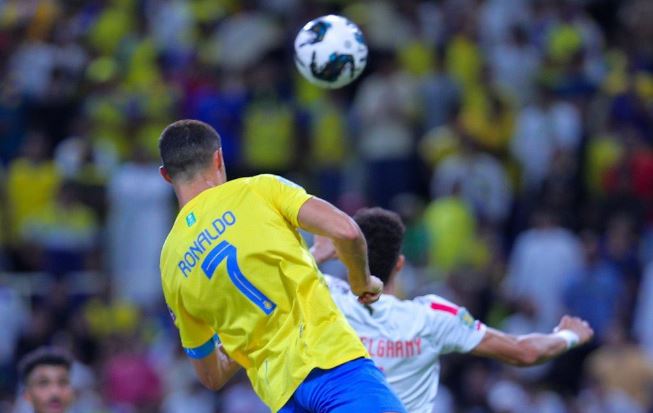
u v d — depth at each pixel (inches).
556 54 2647.6
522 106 2647.6
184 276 867.4
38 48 2738.7
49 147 2625.5
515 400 1951.3
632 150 2411.4
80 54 2743.6
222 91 2546.8
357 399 816.3
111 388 1994.3
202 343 902.4
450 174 2367.1
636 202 2349.9
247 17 2753.4
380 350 951.0
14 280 2202.3
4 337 2091.5
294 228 858.1
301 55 999.6
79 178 2327.8
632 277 2193.7
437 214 2246.6
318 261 977.5
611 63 2773.1
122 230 2311.8
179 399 1994.3
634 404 1983.3
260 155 2491.4
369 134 2468.0
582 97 2551.7
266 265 845.8
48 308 2123.5
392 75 2491.4
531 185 2461.9
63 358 1197.1
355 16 2723.9
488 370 1989.4
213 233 856.9
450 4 2755.9
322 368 826.2
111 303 2180.1
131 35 2795.3
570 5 2755.9
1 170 2493.8
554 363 2063.2
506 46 2672.2
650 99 2628.0
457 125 2428.6
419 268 2197.3
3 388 2021.4
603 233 2333.9
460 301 2071.9
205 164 880.9
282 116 2506.2
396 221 968.9
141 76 2701.8
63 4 2847.0
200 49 2716.5
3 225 2365.9
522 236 2309.3
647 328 2133.4
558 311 2182.6
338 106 2554.1
